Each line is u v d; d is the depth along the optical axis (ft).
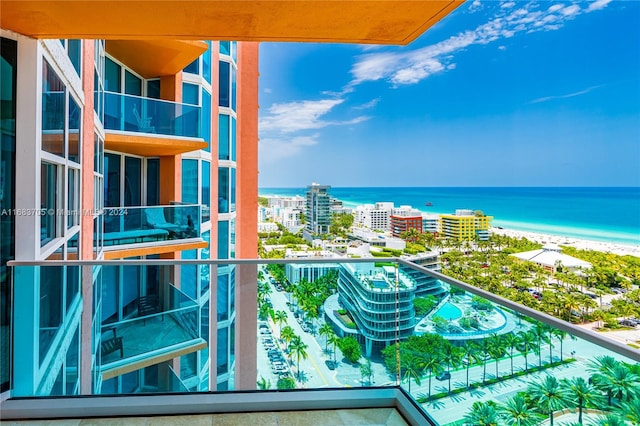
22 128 8.69
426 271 8.30
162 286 9.36
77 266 9.00
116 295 9.16
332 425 8.23
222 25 8.82
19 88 8.71
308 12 8.30
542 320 5.67
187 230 28.35
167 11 8.04
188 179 34.40
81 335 8.87
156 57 27.86
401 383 9.20
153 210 26.53
